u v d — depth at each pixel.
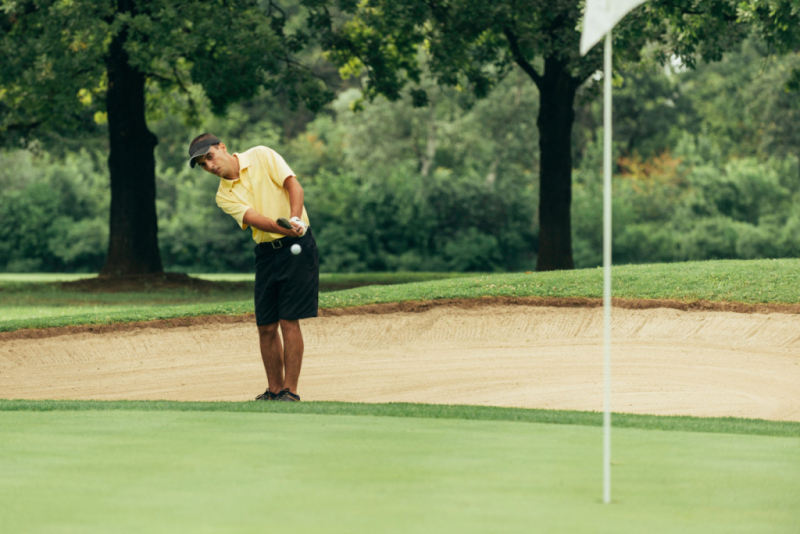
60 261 116.06
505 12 45.41
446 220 111.31
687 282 29.58
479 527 5.79
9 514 6.15
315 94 54.88
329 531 5.68
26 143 65.94
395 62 56.44
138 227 55.00
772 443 9.73
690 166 115.56
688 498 6.75
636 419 12.08
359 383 21.34
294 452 8.74
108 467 7.92
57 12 45.19
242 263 113.94
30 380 23.44
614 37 42.62
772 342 24.61
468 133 110.88
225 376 23.11
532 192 114.00
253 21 47.00
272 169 15.46
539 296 29.55
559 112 52.28
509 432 10.36
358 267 108.38
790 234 98.38
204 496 6.71
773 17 41.72
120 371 24.33
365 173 115.19
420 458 8.41
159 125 125.12
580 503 6.54
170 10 43.50
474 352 25.20
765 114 101.44
